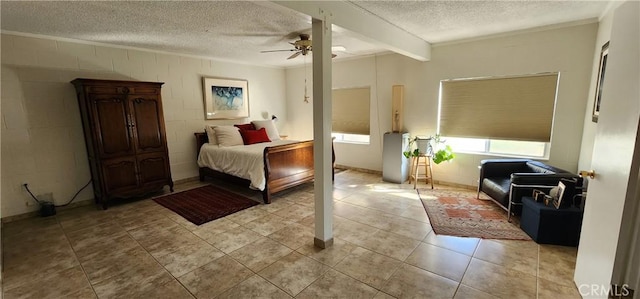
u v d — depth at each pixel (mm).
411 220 3262
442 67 4426
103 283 2186
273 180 3998
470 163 4402
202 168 5105
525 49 3709
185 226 3205
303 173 4496
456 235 2863
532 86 3771
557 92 3580
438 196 4094
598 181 1799
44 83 3588
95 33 3484
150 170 4180
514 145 4117
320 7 2332
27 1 2408
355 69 5508
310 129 6438
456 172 4559
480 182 3857
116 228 3172
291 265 2387
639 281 1470
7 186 3404
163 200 4090
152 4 2541
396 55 4938
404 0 2598
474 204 3730
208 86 5254
